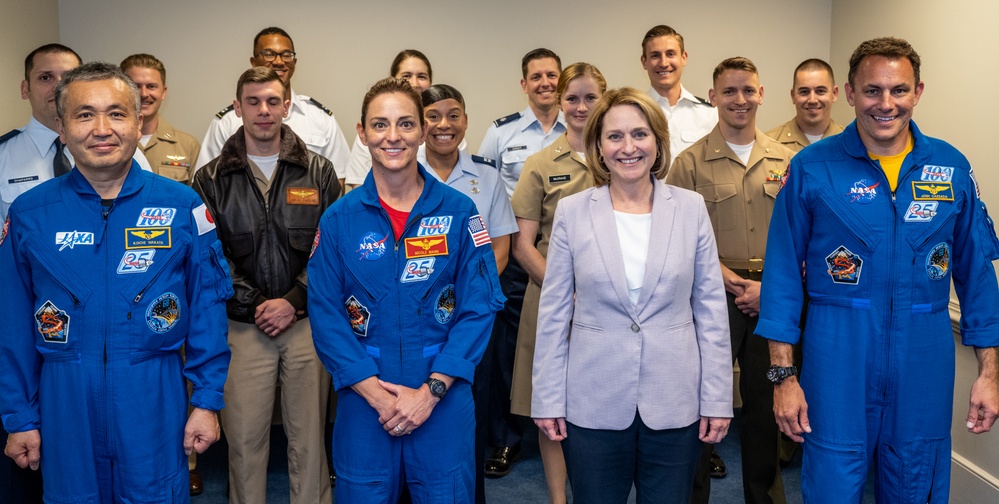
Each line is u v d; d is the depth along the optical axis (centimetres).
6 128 420
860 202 243
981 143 346
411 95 240
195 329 245
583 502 246
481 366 315
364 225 239
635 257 244
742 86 340
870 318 243
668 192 248
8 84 422
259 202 318
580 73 345
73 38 488
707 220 249
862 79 238
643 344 239
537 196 351
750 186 344
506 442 402
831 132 433
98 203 232
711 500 355
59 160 310
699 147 356
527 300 347
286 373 322
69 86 226
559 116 442
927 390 244
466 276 246
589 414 241
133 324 231
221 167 319
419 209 241
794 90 429
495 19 511
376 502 240
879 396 245
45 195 234
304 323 321
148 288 233
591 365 242
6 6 419
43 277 229
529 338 345
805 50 521
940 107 381
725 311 246
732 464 394
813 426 252
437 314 242
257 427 319
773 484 325
